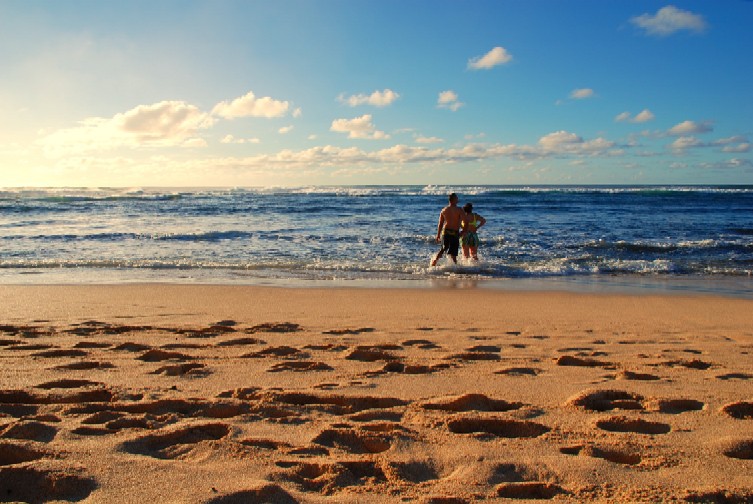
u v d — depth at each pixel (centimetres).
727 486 207
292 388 330
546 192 5184
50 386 330
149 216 2506
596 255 1287
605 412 292
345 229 1889
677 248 1373
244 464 220
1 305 664
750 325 576
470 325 562
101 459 220
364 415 283
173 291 788
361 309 661
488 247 1412
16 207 2959
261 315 612
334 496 197
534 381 352
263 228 1927
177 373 364
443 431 263
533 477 215
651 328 556
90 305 668
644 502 195
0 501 190
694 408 300
